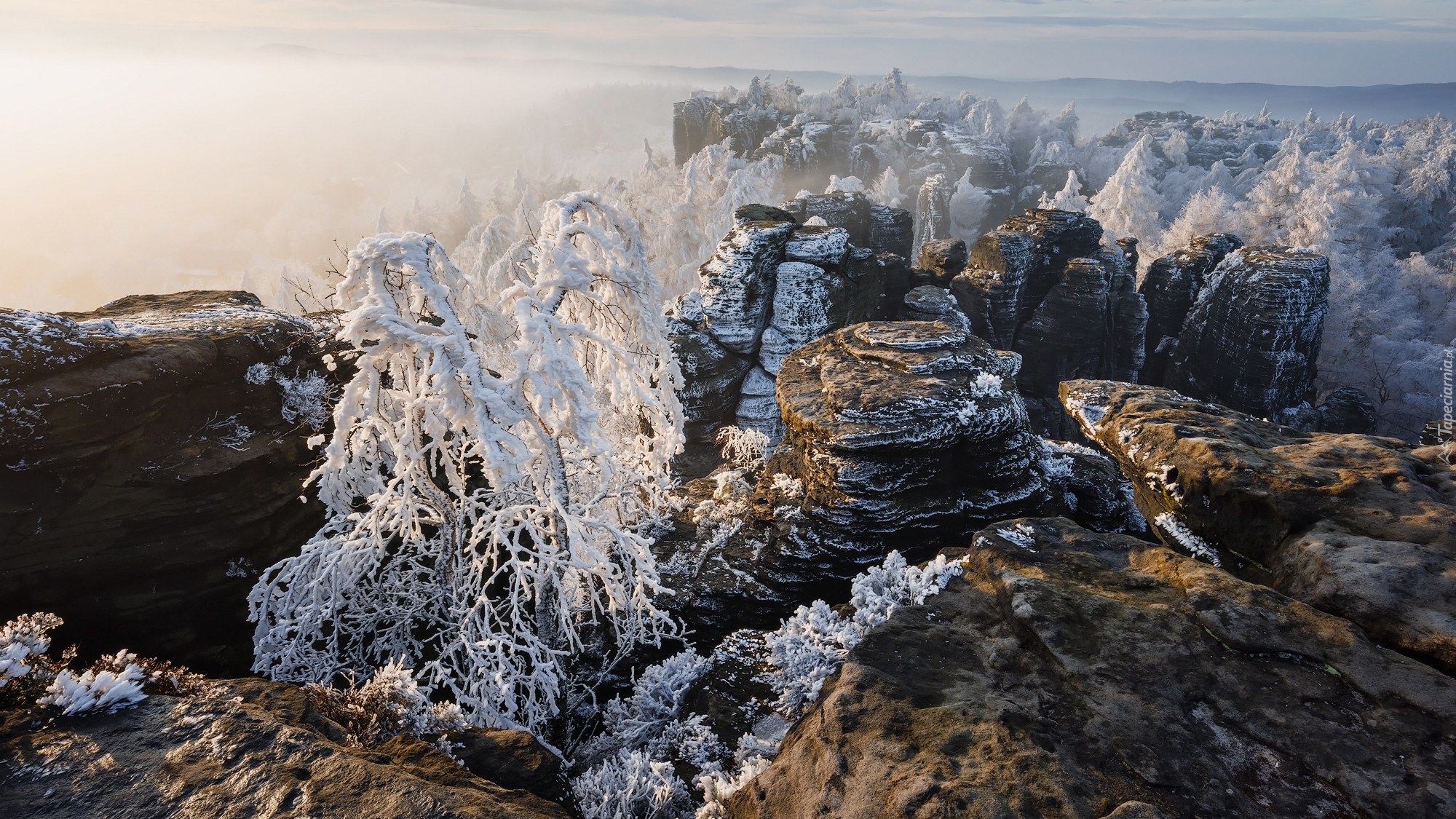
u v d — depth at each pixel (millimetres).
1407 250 72938
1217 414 9180
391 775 4988
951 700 5547
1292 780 4637
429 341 7973
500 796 5387
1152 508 8797
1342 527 6617
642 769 7367
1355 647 5523
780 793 5262
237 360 10250
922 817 4492
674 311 25484
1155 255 71625
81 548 8461
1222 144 135125
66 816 4426
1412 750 4727
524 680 9172
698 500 14703
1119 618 6188
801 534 11984
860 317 26844
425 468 9250
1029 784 4629
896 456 11461
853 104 184250
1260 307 37594
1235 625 5891
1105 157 141750
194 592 9195
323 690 6484
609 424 11906
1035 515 11891
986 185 135500
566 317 10617
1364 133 120000
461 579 9922
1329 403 41125
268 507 9930
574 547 8891
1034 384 42031
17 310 8602
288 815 4555
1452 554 5992
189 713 5469
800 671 7629
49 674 5625
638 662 11445
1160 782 4629
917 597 7172
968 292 41031
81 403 8406
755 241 23844
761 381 24797
